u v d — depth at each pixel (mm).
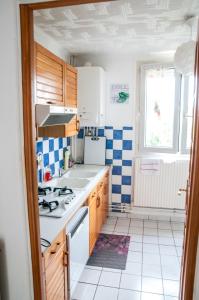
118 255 2686
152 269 2449
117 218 3617
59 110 2010
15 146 1198
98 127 3459
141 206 3516
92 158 3479
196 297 1123
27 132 1177
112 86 3361
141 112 3400
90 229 2469
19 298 1337
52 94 2061
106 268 2465
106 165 3441
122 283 2246
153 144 3498
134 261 2582
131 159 3455
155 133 3467
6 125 1193
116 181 3547
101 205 3055
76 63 3393
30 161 1202
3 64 1152
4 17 1119
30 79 1160
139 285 2221
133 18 2023
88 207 2348
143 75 3316
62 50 2951
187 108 3268
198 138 1037
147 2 1735
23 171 1208
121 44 2791
